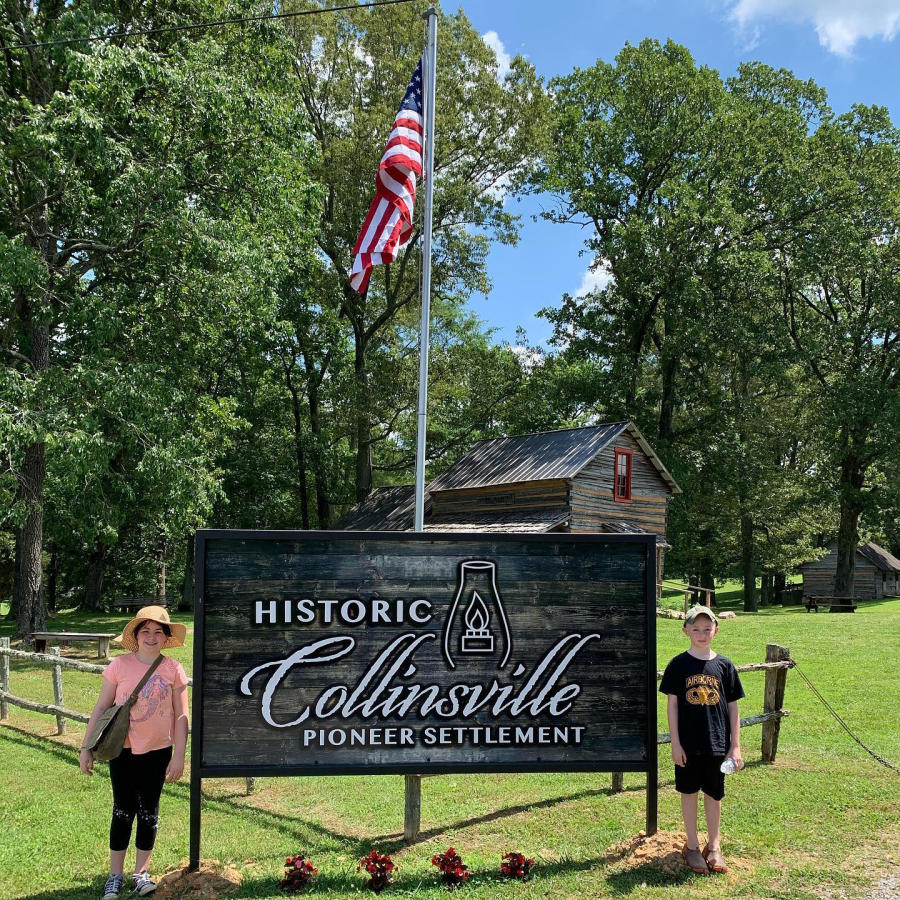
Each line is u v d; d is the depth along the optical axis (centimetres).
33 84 2006
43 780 864
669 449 3616
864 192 3641
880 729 1017
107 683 557
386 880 561
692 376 3803
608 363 3947
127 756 547
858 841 635
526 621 652
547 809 756
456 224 3662
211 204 2031
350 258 3775
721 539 4334
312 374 4016
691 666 596
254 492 4003
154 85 1856
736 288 3522
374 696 632
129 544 4172
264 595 629
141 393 1819
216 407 2353
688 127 3616
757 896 534
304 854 641
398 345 4222
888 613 2989
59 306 2094
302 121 2158
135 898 542
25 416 1666
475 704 641
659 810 738
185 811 787
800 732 1006
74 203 1917
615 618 659
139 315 2130
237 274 1988
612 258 3647
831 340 3747
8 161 1828
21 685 1448
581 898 533
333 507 4794
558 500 2916
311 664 629
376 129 3441
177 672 566
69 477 1756
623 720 652
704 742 580
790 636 2050
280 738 619
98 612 3475
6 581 4184
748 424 3862
